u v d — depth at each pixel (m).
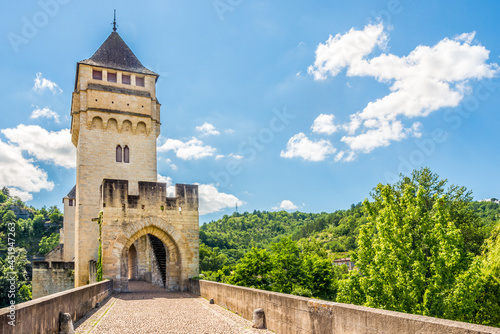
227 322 14.56
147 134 40.09
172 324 14.23
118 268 27.50
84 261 35.81
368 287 27.88
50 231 154.50
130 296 25.17
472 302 22.70
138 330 13.08
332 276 57.34
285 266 56.03
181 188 30.77
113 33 42.69
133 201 28.86
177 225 30.03
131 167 38.88
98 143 38.03
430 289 25.05
